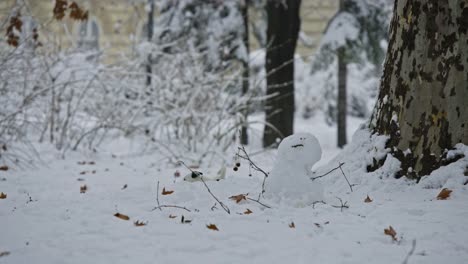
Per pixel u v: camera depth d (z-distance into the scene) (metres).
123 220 4.47
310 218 4.47
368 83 22.36
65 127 9.40
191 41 13.14
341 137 15.59
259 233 4.12
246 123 9.02
